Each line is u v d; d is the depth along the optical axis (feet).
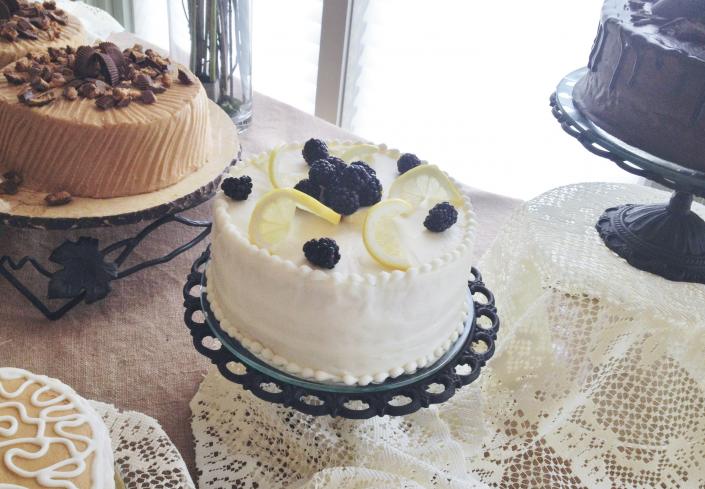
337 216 1.91
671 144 1.92
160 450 1.76
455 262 1.86
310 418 2.02
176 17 3.24
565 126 2.15
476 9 3.96
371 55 4.45
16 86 2.47
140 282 2.53
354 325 1.76
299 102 4.98
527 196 4.45
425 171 2.11
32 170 2.38
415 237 1.95
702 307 2.10
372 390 1.84
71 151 2.32
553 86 3.99
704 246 2.26
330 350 1.80
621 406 2.18
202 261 2.24
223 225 1.90
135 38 3.94
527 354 2.24
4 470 1.50
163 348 2.30
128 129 2.33
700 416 2.18
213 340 2.35
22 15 3.22
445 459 2.01
